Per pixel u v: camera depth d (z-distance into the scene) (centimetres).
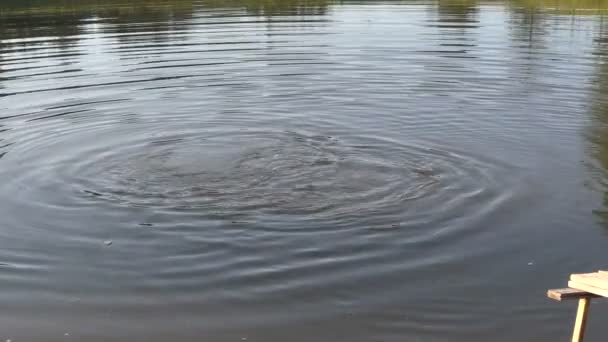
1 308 546
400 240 649
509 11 1991
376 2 2258
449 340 505
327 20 1872
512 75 1242
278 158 862
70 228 680
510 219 689
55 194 758
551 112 1041
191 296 564
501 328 518
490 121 1003
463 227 673
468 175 803
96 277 593
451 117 1021
